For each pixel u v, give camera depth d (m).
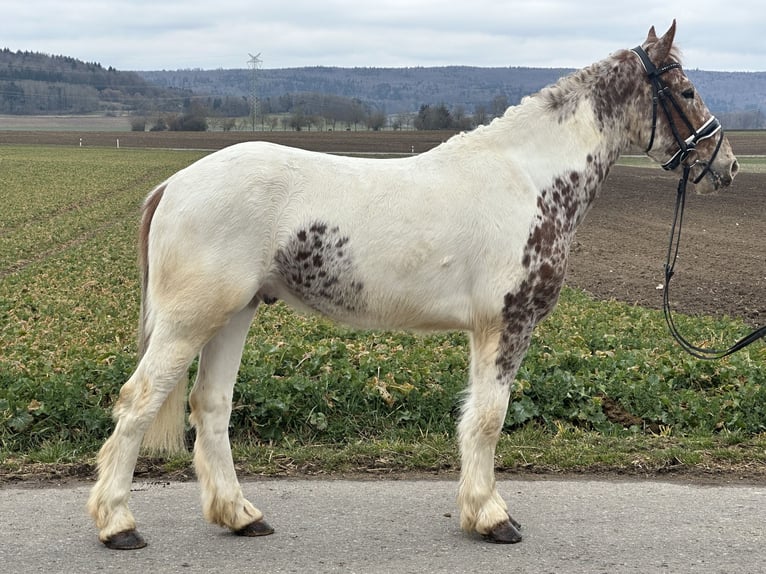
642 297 16.25
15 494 5.70
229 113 122.75
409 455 6.57
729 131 98.62
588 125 5.62
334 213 5.01
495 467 6.46
